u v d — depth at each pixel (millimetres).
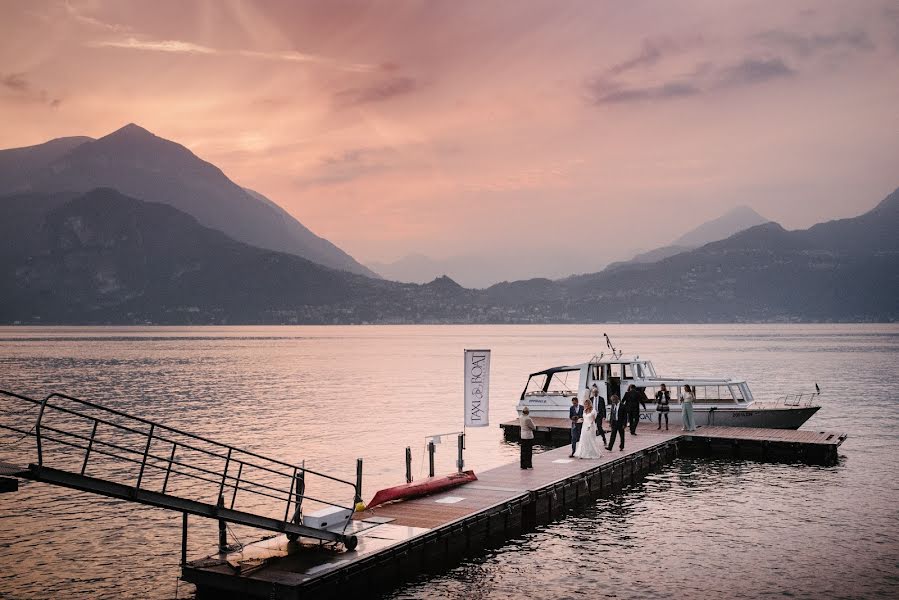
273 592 17078
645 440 38281
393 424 55219
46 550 24047
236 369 120438
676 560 22312
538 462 32188
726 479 34125
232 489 33312
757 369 114625
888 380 93000
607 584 20312
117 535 25797
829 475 35062
